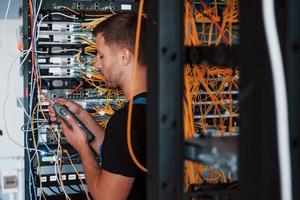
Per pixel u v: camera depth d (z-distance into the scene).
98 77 1.89
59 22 1.85
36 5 1.79
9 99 1.95
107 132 1.43
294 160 0.62
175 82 0.83
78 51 1.87
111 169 1.39
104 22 1.56
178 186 0.84
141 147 1.38
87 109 1.90
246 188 0.64
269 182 0.60
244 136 0.65
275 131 0.60
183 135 0.84
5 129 1.95
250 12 0.64
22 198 1.89
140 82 1.48
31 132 1.82
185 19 1.01
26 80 1.80
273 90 0.60
